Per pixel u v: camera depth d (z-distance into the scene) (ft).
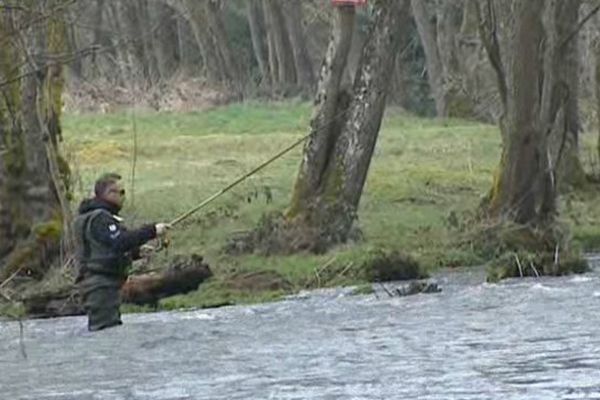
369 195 453.99
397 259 314.76
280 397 148.46
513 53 352.69
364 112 364.58
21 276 329.93
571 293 247.91
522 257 301.63
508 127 353.31
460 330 200.75
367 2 375.66
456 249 344.69
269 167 518.78
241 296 295.89
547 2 359.46
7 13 295.07
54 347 214.69
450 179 488.02
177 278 294.66
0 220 340.59
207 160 538.06
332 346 191.93
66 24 321.73
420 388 148.46
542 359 164.14
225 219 404.77
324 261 323.57
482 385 147.95
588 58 618.85
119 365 186.39
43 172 344.08
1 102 342.64
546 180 350.64
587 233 377.09
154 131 626.64
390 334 202.28
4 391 168.96
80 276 228.63
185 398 152.76
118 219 225.76
